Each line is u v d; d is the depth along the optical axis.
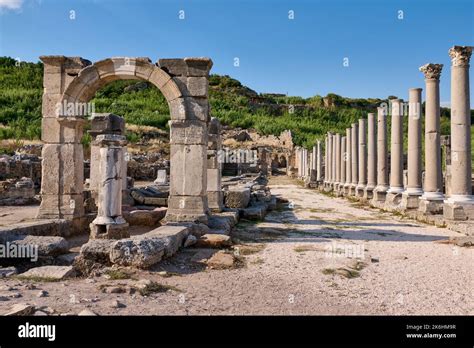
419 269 8.70
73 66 13.63
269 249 10.61
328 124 97.19
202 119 13.08
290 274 8.12
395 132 22.55
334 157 39.75
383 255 10.14
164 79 13.02
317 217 18.23
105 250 8.46
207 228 11.96
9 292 6.21
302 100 120.44
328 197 32.09
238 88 116.44
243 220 16.48
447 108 90.25
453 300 6.59
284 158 74.12
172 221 12.80
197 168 13.02
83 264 8.14
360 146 29.89
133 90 92.00
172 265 8.64
